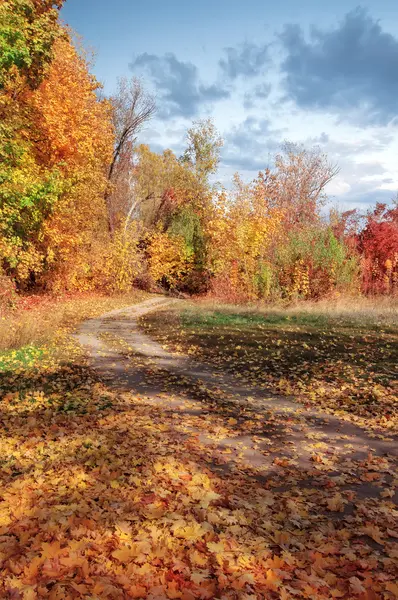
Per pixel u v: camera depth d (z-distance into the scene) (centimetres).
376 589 318
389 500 475
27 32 1683
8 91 2003
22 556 331
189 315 2178
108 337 1611
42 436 656
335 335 1519
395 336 1473
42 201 2047
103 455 567
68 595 290
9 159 1838
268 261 2688
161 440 642
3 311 1526
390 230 2633
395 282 2506
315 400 877
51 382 966
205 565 336
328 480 522
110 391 923
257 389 966
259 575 328
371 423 734
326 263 2447
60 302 2608
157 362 1218
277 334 1591
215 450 619
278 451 621
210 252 3581
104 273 3378
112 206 4119
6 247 1930
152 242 4412
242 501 456
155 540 361
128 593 296
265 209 3086
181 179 4994
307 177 4616
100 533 371
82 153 2555
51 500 438
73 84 2523
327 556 366
